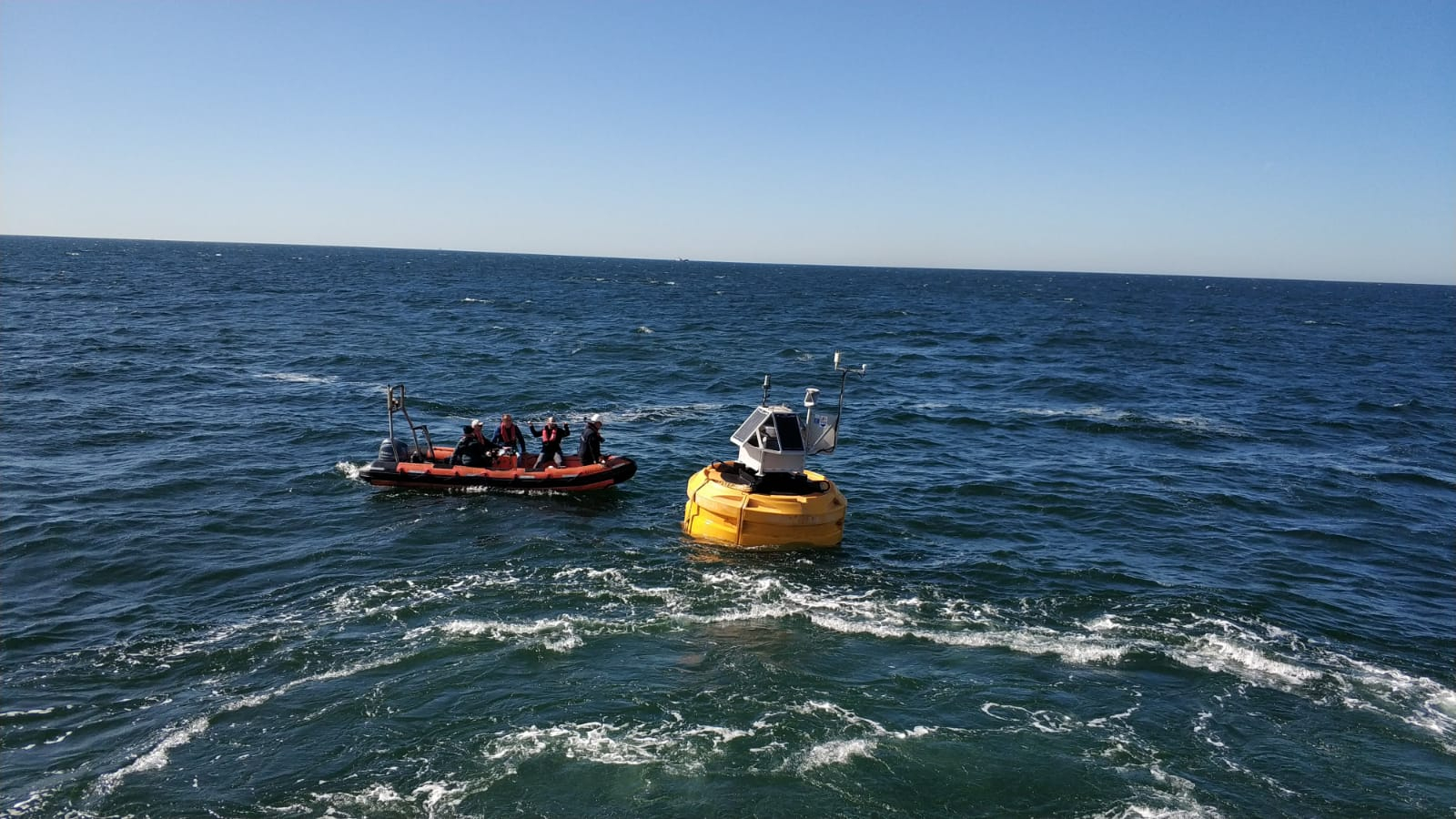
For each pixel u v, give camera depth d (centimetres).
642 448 2222
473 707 930
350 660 1033
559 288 11000
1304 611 1267
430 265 19312
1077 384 3597
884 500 1794
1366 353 5494
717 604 1227
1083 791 813
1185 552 1514
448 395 2881
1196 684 1028
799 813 772
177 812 753
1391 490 1991
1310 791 823
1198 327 7494
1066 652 1103
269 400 2666
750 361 4103
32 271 9412
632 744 868
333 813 757
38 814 746
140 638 1083
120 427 2223
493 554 1405
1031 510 1748
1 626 1104
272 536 1470
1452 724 951
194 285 8381
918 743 884
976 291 14862
